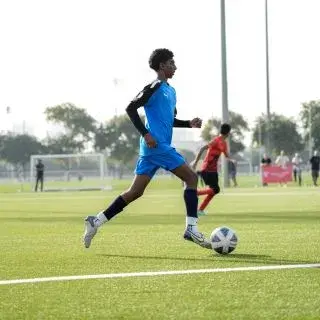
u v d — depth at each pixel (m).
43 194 55.97
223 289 8.66
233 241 12.23
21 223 22.11
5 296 8.43
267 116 76.69
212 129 141.75
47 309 7.68
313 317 7.07
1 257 12.23
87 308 7.70
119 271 10.31
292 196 39.53
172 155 12.86
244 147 153.88
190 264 10.96
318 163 63.16
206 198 24.67
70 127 145.62
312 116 144.00
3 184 107.19
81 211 29.52
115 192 58.06
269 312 7.32
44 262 11.48
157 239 15.55
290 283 9.02
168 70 13.04
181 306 7.69
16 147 142.38
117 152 147.75
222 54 61.34
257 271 10.06
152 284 9.10
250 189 53.91
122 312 7.47
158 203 34.62
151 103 12.88
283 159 70.31
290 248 13.12
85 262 11.41
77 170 88.75
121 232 17.69
